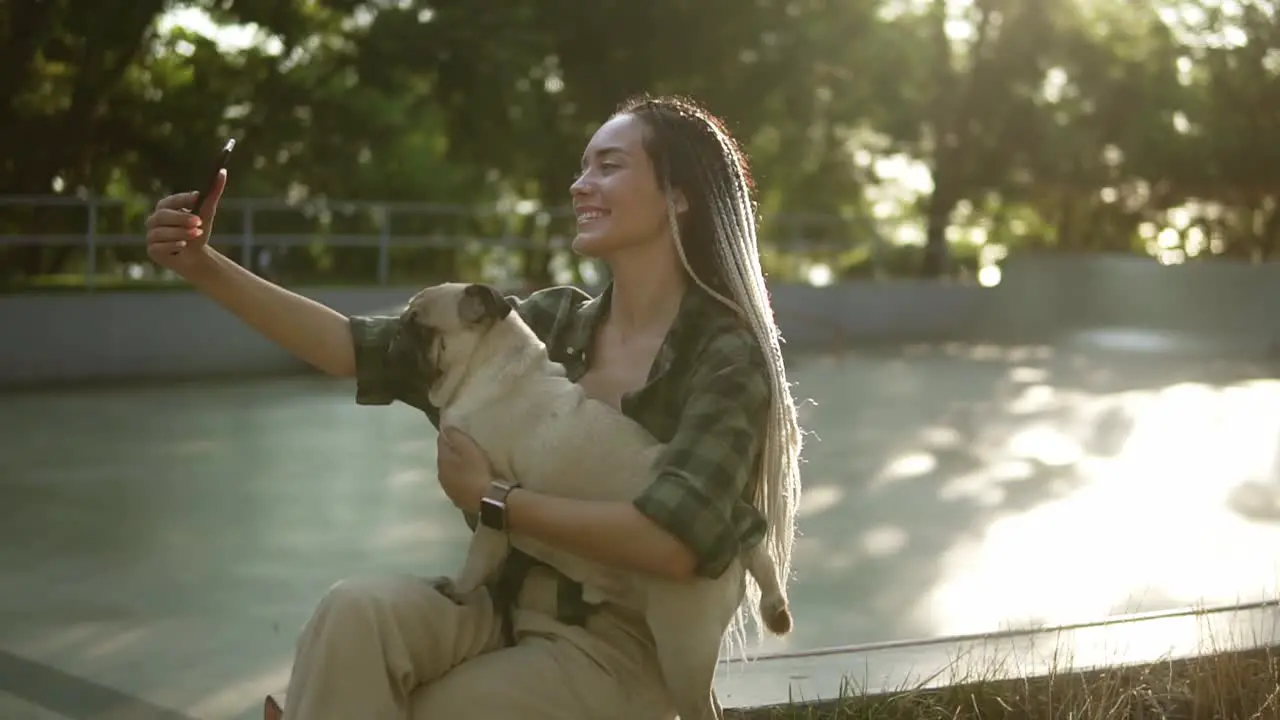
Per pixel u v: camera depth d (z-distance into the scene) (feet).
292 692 8.00
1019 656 13.28
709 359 8.54
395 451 30.73
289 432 33.40
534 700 8.25
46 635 16.11
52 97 59.00
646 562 7.94
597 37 67.05
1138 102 78.79
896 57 77.10
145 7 50.98
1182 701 12.60
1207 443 33.68
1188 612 14.98
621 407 8.79
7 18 51.34
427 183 72.33
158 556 20.25
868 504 25.20
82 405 37.73
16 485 25.68
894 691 12.26
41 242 45.78
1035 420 37.70
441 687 8.23
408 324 8.71
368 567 19.79
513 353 8.61
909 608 17.76
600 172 8.98
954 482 27.71
